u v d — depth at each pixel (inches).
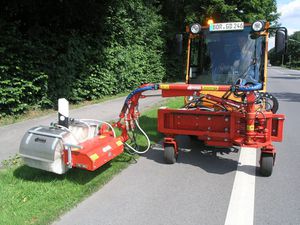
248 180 215.0
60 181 199.8
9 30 357.4
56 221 159.0
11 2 378.6
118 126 244.5
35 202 173.5
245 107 220.2
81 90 491.8
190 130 237.1
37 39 398.3
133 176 218.8
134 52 674.8
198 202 181.8
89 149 191.3
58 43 435.5
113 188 198.8
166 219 163.2
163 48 920.3
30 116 382.6
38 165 191.3
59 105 204.1
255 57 291.0
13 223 151.8
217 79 300.0
